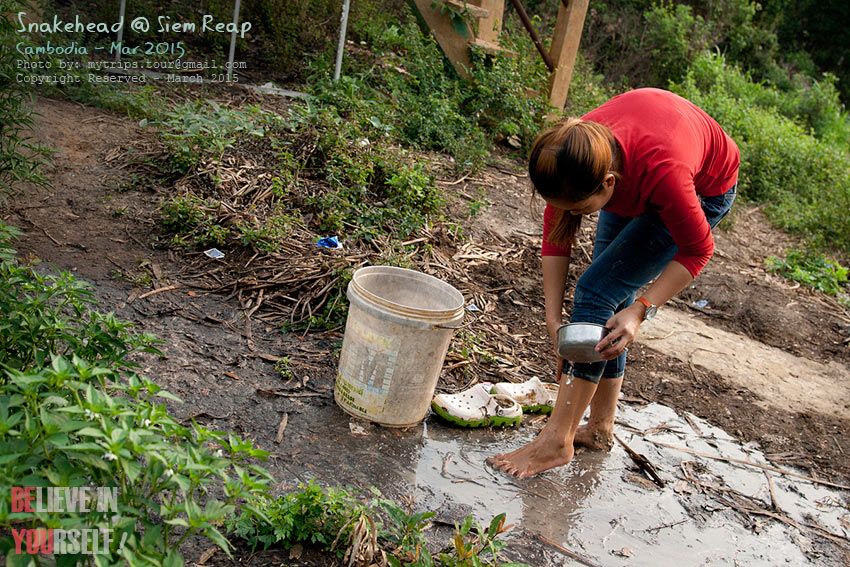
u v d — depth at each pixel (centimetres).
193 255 439
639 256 290
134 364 250
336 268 427
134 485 188
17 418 169
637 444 375
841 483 375
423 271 479
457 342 416
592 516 307
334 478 290
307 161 539
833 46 1894
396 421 330
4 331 240
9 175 459
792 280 665
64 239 424
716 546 304
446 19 724
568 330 279
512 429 363
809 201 882
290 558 240
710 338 524
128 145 530
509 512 296
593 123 252
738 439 401
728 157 296
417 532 248
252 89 671
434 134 677
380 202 527
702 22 1368
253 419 317
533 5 1204
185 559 230
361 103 629
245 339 378
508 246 556
